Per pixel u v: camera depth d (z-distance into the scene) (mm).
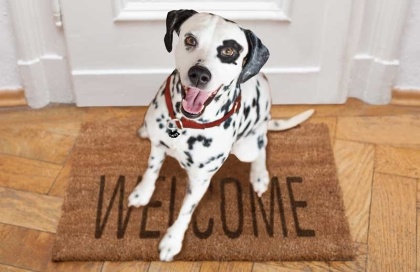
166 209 1770
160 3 1902
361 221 1778
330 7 1919
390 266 1657
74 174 1856
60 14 1912
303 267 1646
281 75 2104
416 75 2154
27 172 1878
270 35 1994
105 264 1624
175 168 1896
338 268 1646
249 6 1921
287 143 2006
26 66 2025
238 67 1353
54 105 2156
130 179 1856
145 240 1677
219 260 1646
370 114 2176
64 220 1712
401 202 1843
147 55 2023
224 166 1914
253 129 1692
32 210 1757
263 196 1818
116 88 2102
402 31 2016
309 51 2045
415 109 2205
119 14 1904
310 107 2191
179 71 1353
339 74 2111
